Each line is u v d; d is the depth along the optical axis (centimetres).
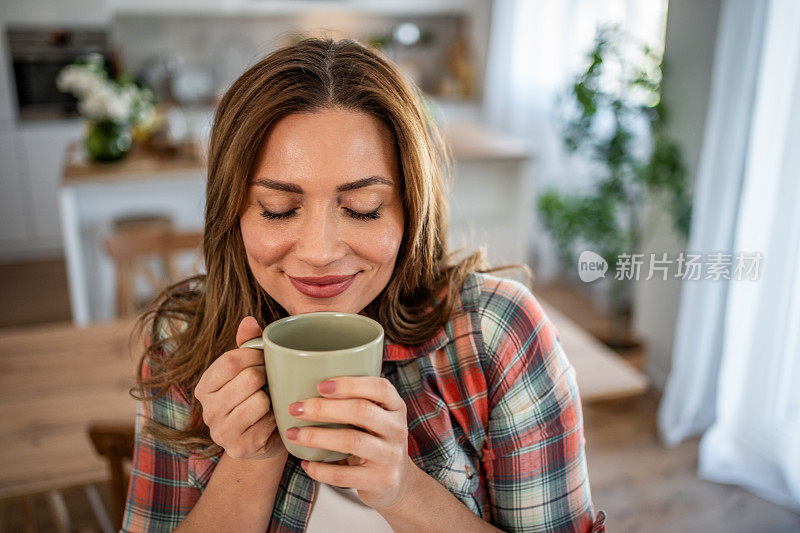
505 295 78
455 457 74
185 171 309
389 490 55
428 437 75
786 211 205
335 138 60
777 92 197
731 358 234
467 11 546
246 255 73
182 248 260
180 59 528
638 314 305
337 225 62
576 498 76
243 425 56
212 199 70
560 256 349
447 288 78
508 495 76
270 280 66
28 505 143
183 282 87
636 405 281
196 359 76
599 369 141
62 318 381
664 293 286
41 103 471
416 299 78
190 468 77
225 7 504
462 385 76
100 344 157
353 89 61
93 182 297
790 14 190
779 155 201
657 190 265
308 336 59
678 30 253
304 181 60
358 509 72
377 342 54
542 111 425
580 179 388
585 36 385
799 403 221
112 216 330
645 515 220
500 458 76
